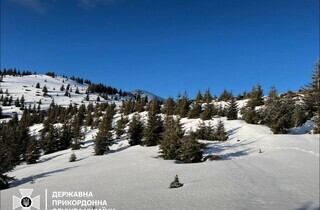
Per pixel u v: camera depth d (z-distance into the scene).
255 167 30.94
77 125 88.44
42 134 89.38
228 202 19.08
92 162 49.81
